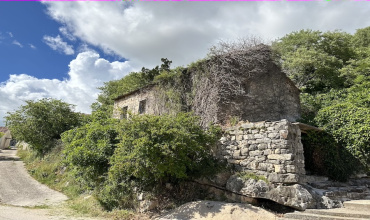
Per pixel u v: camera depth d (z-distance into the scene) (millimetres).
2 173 13883
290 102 12078
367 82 13703
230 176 8039
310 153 9938
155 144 7055
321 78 17422
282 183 7129
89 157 8391
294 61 16719
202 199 8055
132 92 14977
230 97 10461
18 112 18266
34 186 11891
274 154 7531
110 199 8211
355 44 21547
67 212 7867
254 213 6441
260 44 11164
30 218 6797
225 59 10617
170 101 11891
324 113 10234
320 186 7902
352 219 5473
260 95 10969
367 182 9367
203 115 10500
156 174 7359
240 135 8555
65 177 12766
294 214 6180
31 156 19219
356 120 9109
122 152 7500
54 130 18578
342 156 9258
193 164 8172
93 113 11828
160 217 7055
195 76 11305
